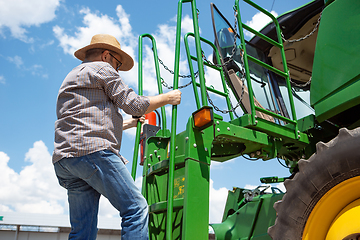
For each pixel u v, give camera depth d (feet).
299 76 15.40
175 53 8.95
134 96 6.57
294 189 7.36
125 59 7.66
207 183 8.13
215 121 8.72
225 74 13.03
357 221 6.49
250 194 11.99
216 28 11.86
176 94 7.63
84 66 6.59
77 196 6.75
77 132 6.02
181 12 9.37
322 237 7.00
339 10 8.61
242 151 10.69
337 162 6.72
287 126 10.59
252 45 14.06
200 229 7.61
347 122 9.50
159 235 9.32
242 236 11.53
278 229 7.40
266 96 13.48
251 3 10.26
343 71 8.11
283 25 13.55
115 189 5.98
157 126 12.04
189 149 8.09
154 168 10.14
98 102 6.37
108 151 6.07
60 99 6.48
